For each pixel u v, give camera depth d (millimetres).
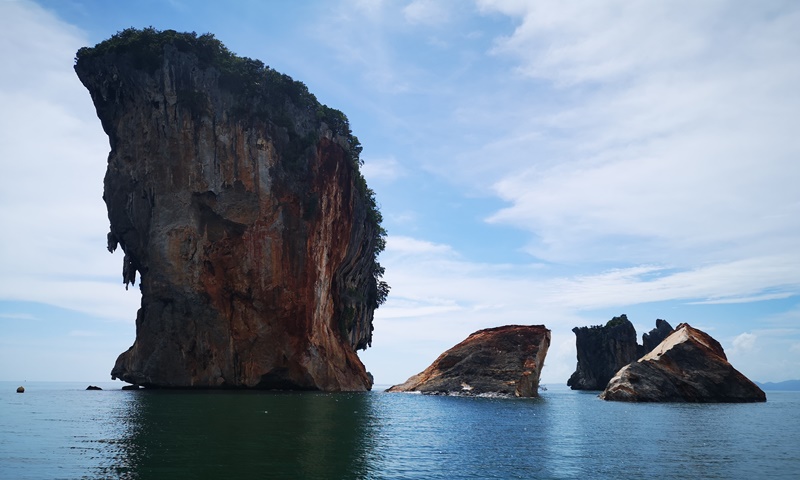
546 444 29750
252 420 37031
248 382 84750
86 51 89688
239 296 87125
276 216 89688
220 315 85062
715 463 24484
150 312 84375
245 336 86000
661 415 48656
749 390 70750
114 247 93188
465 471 22000
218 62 90625
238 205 88188
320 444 27203
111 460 21875
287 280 88875
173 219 85938
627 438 32656
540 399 69750
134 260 92062
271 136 91438
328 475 20125
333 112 104562
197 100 88250
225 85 90125
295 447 25922
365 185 115500
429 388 74688
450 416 44219
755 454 27125
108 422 35062
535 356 73688
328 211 98000
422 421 40125
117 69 88312
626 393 68125
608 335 191000
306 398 63281
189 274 84562
